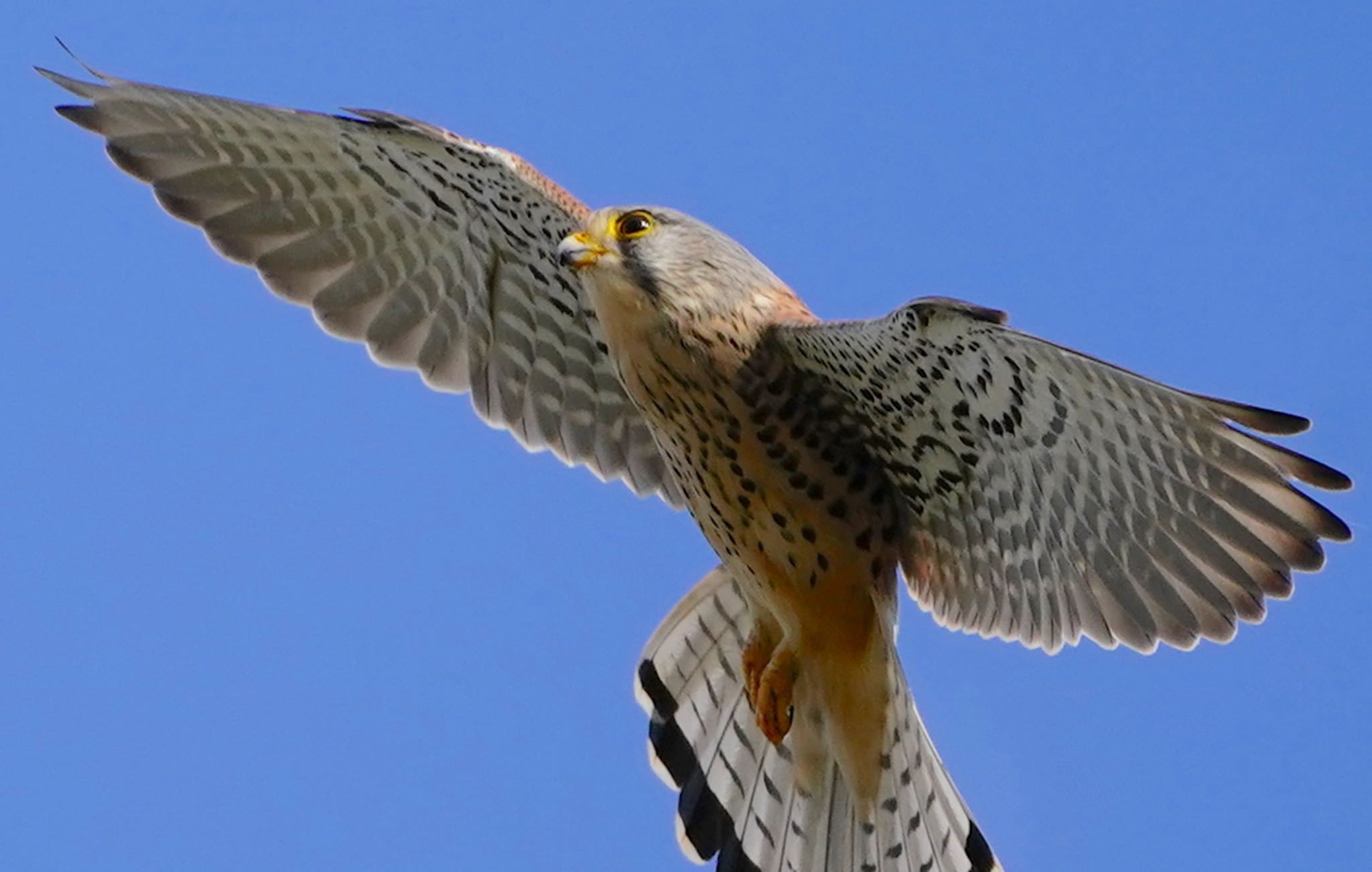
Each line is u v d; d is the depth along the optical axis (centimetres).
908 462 1183
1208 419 1019
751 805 1275
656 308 1208
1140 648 1135
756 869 1265
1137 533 1107
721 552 1257
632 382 1238
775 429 1200
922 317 1075
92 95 1270
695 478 1245
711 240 1220
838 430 1194
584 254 1220
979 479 1162
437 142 1275
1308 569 1063
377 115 1266
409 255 1337
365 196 1320
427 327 1352
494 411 1360
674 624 1304
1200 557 1095
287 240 1323
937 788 1235
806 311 1215
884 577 1215
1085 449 1093
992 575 1185
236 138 1291
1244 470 1040
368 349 1342
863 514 1207
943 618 1212
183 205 1298
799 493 1206
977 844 1234
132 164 1284
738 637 1294
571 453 1360
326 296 1334
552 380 1355
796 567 1216
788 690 1229
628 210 1233
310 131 1284
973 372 1102
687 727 1299
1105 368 1027
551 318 1339
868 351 1130
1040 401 1089
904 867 1231
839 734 1230
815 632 1220
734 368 1200
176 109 1273
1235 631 1106
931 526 1202
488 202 1304
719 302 1203
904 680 1226
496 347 1355
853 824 1246
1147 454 1066
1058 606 1159
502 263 1332
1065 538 1139
